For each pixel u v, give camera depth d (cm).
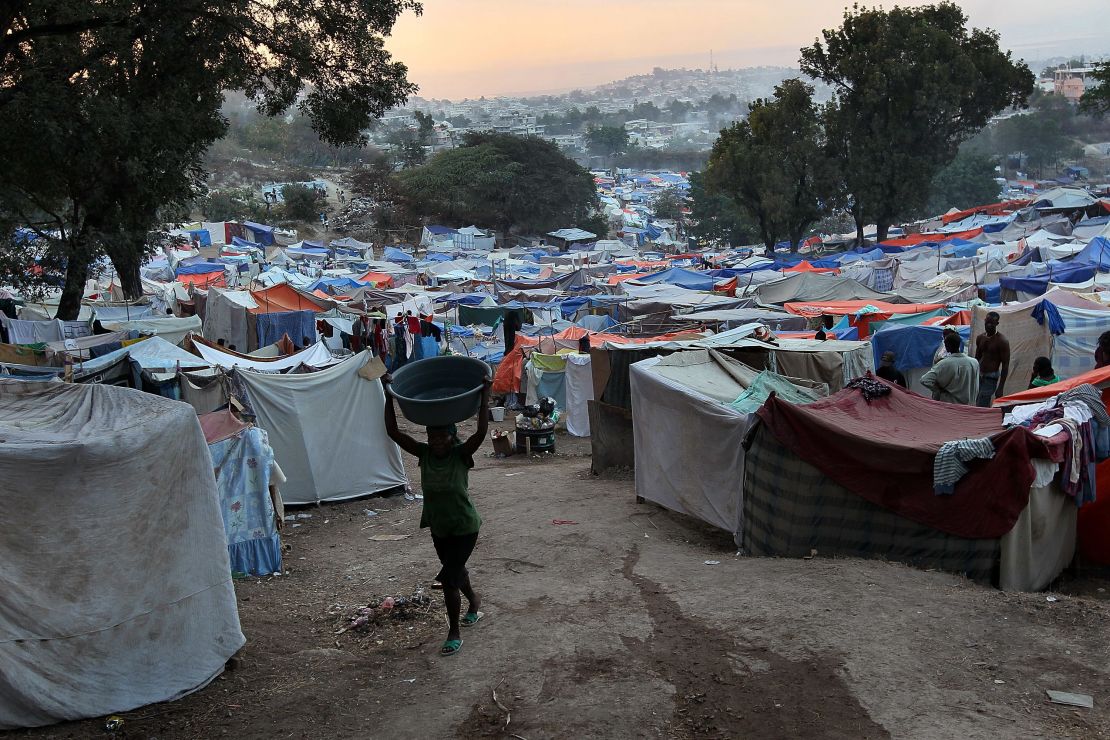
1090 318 1521
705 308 2927
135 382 1233
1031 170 13838
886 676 494
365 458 1329
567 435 1933
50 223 2112
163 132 1777
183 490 554
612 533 938
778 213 5556
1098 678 474
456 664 572
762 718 461
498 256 6694
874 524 726
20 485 486
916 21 5306
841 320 2278
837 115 5500
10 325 1950
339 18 1611
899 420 812
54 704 490
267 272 4797
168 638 540
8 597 479
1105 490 724
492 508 1154
